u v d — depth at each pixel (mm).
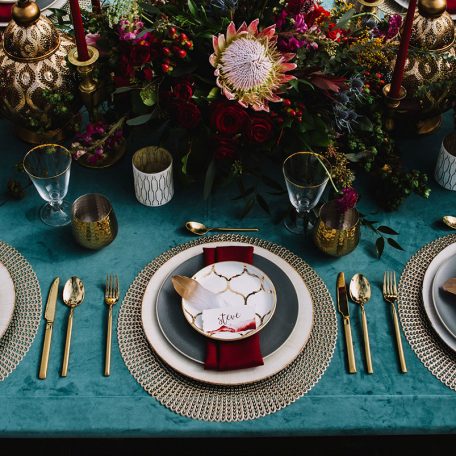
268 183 1257
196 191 1283
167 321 1052
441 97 1281
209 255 1121
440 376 1025
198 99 1140
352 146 1224
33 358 1039
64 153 1165
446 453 1489
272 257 1144
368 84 1239
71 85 1248
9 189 1257
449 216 1242
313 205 1167
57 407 987
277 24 1177
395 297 1115
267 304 1073
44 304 1105
